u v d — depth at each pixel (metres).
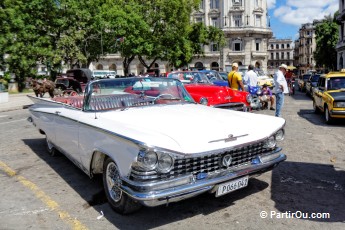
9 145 7.61
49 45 30.72
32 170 5.70
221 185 3.59
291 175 5.20
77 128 4.47
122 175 3.46
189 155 3.29
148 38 32.81
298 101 17.53
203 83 12.21
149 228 3.56
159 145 3.20
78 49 31.77
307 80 23.59
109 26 31.16
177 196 3.29
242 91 10.03
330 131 8.82
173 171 3.33
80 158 4.53
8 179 5.25
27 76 31.05
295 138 7.91
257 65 69.38
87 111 4.54
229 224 3.63
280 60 131.88
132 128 3.59
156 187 3.19
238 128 3.87
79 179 5.20
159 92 5.18
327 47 57.41
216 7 68.81
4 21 28.80
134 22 31.23
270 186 4.73
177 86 5.45
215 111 4.57
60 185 4.94
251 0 66.62
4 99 19.88
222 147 3.53
